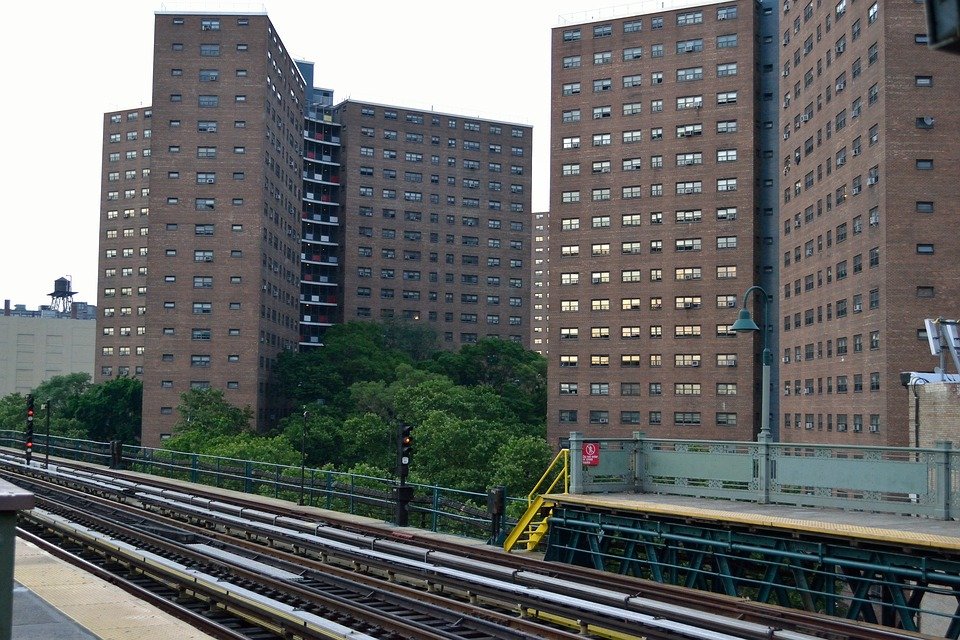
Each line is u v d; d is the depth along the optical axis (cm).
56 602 1367
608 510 1875
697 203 10256
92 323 17512
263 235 10875
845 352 7488
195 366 10600
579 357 10588
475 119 15662
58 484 3884
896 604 1384
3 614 543
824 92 8138
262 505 3077
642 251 10444
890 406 6638
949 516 1552
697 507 1733
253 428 10244
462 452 6931
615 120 10681
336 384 11238
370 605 1684
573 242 10756
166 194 10750
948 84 6800
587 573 1764
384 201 14925
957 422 3719
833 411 7712
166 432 10519
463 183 15512
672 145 10412
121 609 1327
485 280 15538
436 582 1817
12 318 16962
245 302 10631
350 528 2608
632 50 10681
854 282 7325
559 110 10962
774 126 10419
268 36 10969
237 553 2292
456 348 15250
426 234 15175
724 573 1653
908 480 1612
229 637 1413
